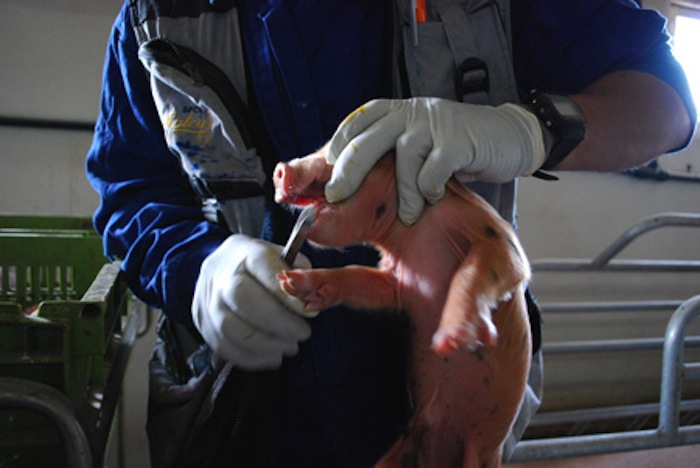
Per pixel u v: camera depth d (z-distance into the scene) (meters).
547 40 0.67
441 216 0.47
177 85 0.61
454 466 0.52
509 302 0.47
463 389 0.50
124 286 0.96
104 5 1.62
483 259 0.41
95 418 0.65
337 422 0.64
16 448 0.59
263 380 0.63
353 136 0.49
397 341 0.63
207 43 0.64
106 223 0.77
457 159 0.47
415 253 0.49
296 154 0.64
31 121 1.58
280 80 0.63
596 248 2.26
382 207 0.48
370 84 0.67
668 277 2.35
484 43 0.64
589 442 1.12
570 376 2.23
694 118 0.67
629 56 0.65
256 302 0.52
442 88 0.64
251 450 0.64
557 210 2.20
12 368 0.59
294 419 0.66
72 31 1.59
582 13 0.65
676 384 1.15
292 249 0.49
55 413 0.54
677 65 0.67
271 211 0.65
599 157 0.59
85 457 0.55
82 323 0.62
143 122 0.74
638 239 2.32
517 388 0.50
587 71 0.66
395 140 0.48
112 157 0.77
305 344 0.65
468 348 0.43
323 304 0.48
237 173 0.65
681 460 1.72
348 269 0.50
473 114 0.52
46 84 1.59
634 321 2.30
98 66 1.63
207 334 0.57
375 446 0.65
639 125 0.59
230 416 0.63
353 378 0.65
